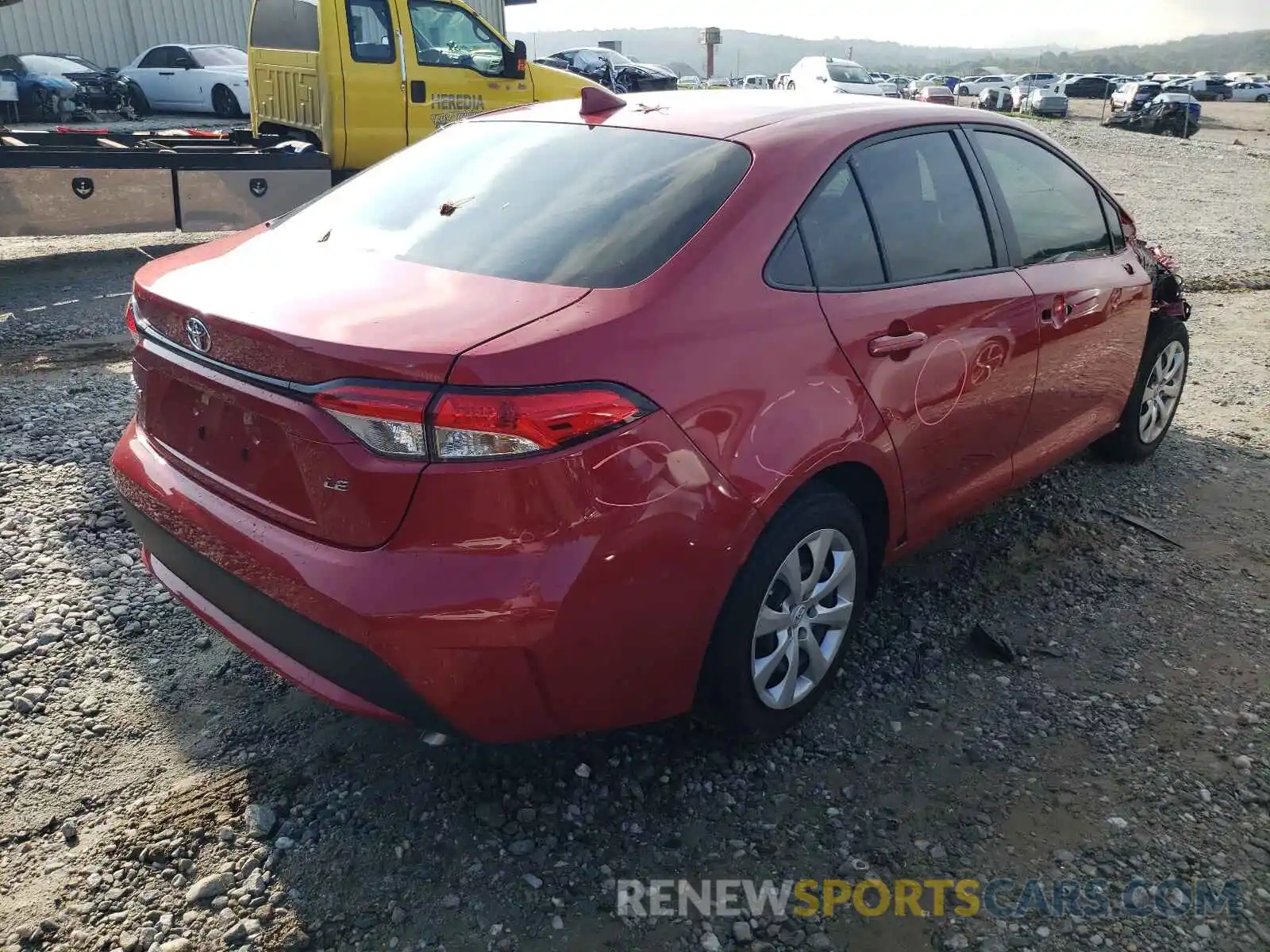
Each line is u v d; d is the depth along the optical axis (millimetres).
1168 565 3887
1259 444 5141
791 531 2576
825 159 2832
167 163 8383
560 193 2781
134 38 23797
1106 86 49719
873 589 3168
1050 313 3568
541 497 2078
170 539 2611
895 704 3027
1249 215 12922
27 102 17781
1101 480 4656
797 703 2811
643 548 2232
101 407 5203
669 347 2291
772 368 2486
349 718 2898
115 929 2195
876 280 2889
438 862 2402
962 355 3115
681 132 2945
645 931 2227
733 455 2379
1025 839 2500
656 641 2350
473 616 2074
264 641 2432
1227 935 2227
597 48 30812
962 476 3336
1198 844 2486
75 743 2754
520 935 2209
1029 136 3793
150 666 3094
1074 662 3248
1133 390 4547
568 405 2088
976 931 2234
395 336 2113
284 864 2379
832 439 2625
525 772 2699
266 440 2283
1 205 7867
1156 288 4562
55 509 4035
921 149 3209
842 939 2211
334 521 2174
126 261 9094
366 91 9141
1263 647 3346
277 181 8875
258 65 10148
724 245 2510
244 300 2383
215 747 2766
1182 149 22422
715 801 2617
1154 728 2922
